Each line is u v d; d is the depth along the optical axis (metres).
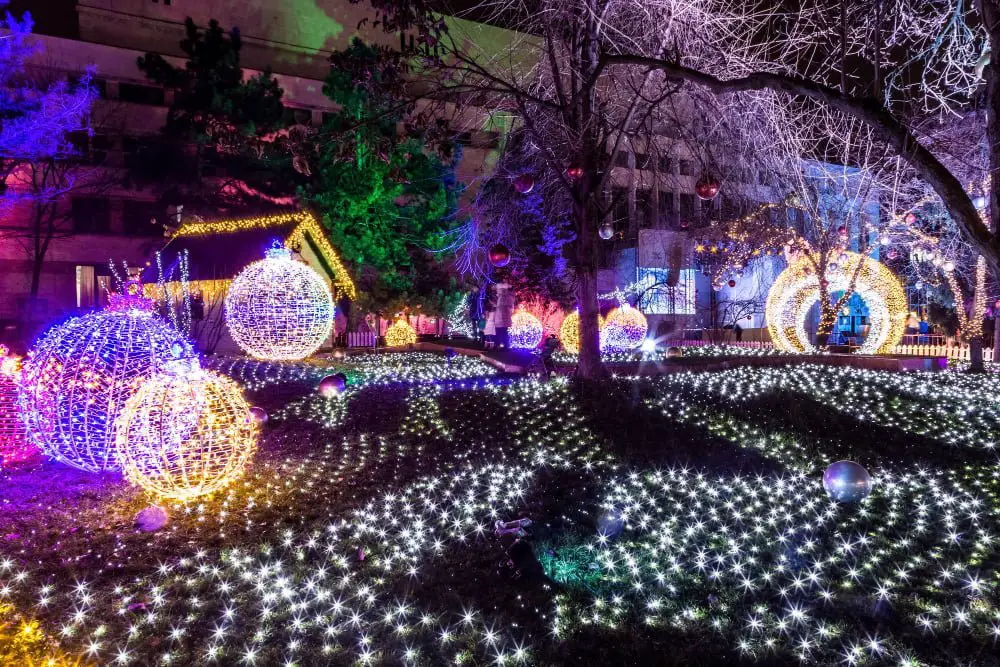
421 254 26.94
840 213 16.06
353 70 8.41
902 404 11.70
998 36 5.29
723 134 11.99
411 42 8.45
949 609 4.24
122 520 5.86
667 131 12.47
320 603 4.34
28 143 22.77
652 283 28.62
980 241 4.89
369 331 28.11
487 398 11.79
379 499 6.49
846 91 5.60
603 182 13.06
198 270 22.67
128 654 3.72
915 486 7.02
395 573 4.81
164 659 3.65
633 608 4.26
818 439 9.07
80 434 6.93
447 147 8.73
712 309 29.84
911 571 4.91
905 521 6.04
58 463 7.75
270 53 41.00
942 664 3.60
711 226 19.17
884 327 18.23
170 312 20.73
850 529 5.78
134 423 5.91
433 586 4.59
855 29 7.02
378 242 24.62
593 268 13.16
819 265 17.66
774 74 5.31
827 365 16.36
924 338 29.00
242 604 4.33
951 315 29.38
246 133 25.34
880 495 6.78
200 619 4.14
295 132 8.63
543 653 3.70
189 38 27.48
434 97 8.71
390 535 5.55
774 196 15.14
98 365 7.13
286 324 16.81
